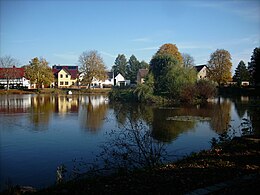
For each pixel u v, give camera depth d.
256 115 26.09
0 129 22.00
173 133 19.67
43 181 11.14
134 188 7.07
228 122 24.42
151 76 48.91
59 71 99.06
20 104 43.00
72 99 54.88
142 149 9.98
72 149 15.84
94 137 18.83
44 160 13.93
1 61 82.00
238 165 8.70
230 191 6.46
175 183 7.27
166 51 69.19
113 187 7.23
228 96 59.59
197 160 9.48
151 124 22.55
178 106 39.22
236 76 92.25
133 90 49.00
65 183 8.03
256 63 62.84
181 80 45.06
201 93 45.56
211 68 73.94
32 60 78.12
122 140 13.23
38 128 22.47
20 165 13.19
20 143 17.41
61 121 26.08
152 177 7.86
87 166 12.49
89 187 7.35
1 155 14.84
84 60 78.31
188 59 76.44
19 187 8.62
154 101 43.72
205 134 19.41
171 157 12.88
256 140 11.97
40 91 73.75
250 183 6.91
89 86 80.62
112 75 116.25
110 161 11.18
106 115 30.00
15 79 84.69
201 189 6.61
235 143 11.68
